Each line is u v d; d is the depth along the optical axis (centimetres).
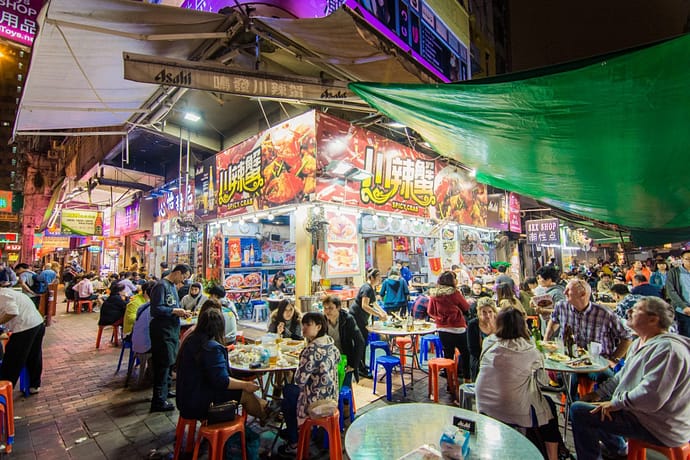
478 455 195
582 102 279
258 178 797
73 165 1427
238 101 875
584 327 393
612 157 346
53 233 1939
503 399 279
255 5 499
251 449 310
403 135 923
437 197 1012
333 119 720
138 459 341
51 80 367
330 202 698
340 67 446
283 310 493
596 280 1261
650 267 1171
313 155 676
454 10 1180
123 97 434
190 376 319
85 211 1650
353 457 192
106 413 443
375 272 609
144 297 604
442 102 336
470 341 464
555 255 2005
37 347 516
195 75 294
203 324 327
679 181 375
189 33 320
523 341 288
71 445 367
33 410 453
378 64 445
